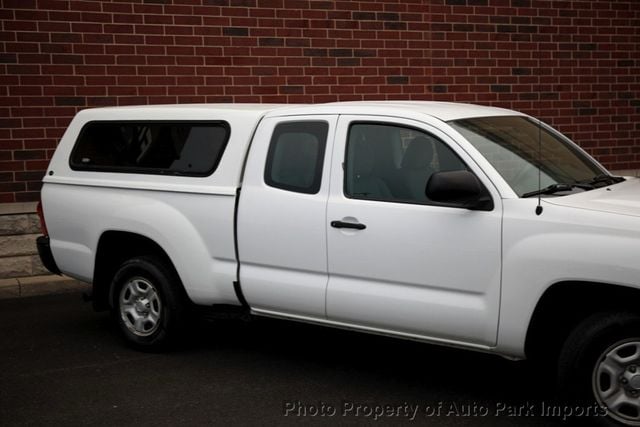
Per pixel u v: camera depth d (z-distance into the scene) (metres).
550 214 4.74
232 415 5.24
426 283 5.15
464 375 5.96
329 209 5.52
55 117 9.24
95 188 6.79
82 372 6.18
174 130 6.51
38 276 9.16
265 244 5.83
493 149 5.32
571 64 11.97
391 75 10.88
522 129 5.80
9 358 6.57
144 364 6.34
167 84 9.71
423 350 6.57
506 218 4.85
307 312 5.71
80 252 6.86
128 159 6.70
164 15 9.62
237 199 5.98
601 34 12.12
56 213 7.02
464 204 5.02
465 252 4.98
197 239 6.17
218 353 6.59
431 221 5.11
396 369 6.11
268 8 10.12
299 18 10.29
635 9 12.30
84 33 9.29
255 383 5.84
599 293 4.73
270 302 5.88
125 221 6.50
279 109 6.05
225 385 5.81
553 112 11.94
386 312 5.31
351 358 6.41
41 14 9.09
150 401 5.53
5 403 5.55
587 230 4.59
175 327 6.47
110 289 6.78
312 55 10.41
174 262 6.27
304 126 5.84
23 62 9.06
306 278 5.67
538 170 5.34
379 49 10.77
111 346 6.86
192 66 9.80
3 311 8.14
